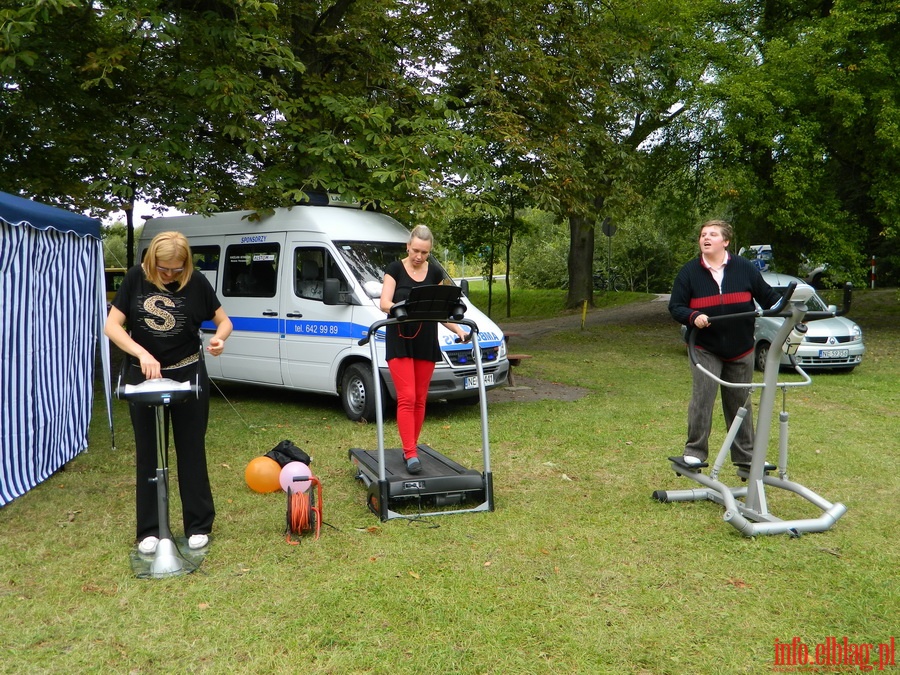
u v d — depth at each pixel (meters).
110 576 4.00
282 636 3.33
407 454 5.35
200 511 4.42
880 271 25.62
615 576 3.97
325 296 7.89
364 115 9.67
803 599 3.68
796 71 14.77
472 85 11.58
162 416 4.07
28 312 5.68
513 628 3.40
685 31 15.69
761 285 5.06
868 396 9.70
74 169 10.84
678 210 20.55
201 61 10.07
